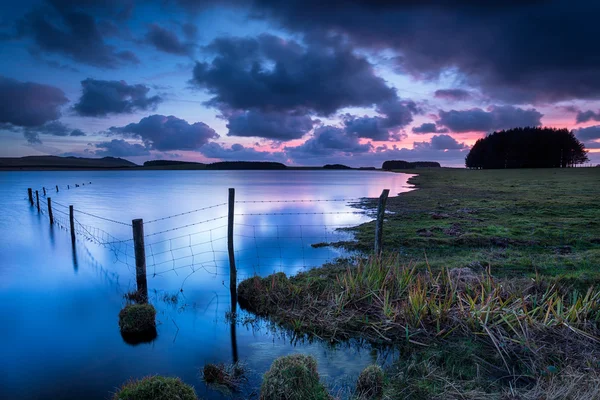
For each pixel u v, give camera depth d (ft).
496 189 144.77
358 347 20.99
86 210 102.37
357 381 16.96
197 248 51.96
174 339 23.62
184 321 26.27
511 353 18.92
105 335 24.66
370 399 15.74
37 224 77.46
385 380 17.10
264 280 30.76
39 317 28.02
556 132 515.50
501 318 20.98
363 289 26.43
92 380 19.43
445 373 17.37
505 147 539.29
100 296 32.55
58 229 71.00
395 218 70.33
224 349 22.03
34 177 448.65
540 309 21.99
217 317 26.81
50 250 51.88
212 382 18.29
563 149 497.05
